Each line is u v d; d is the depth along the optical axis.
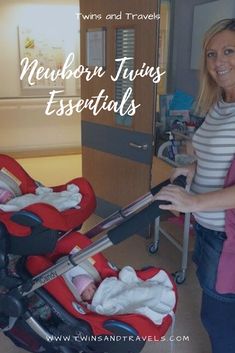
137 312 1.40
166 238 3.16
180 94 3.15
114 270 1.69
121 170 3.26
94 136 3.49
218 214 1.41
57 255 1.71
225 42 1.29
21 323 1.62
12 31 5.29
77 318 1.43
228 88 1.36
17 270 1.58
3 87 5.45
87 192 2.05
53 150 5.90
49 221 1.62
